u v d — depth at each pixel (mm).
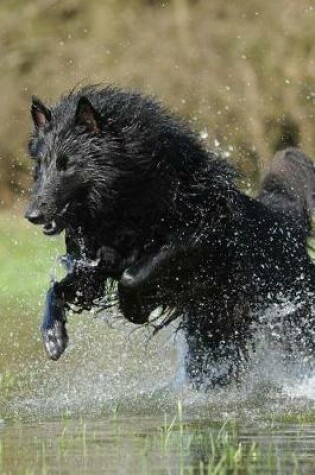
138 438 9852
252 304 12695
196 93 37844
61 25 41062
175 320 13820
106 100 11695
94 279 12328
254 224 12742
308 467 8320
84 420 11047
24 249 28516
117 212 11758
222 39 38188
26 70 40344
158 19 39312
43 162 11617
